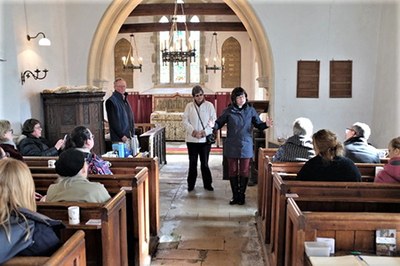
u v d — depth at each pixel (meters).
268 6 5.06
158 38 11.41
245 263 2.87
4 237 1.33
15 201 1.42
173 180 5.46
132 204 2.59
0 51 4.08
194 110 4.64
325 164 2.42
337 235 1.69
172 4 7.87
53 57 5.20
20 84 4.45
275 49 5.11
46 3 5.01
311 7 5.02
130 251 2.63
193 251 3.08
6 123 3.26
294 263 1.77
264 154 3.62
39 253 1.43
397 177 2.45
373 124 5.08
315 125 5.16
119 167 3.23
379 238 1.67
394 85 4.50
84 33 5.41
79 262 1.47
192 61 10.95
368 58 5.03
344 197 2.25
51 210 1.95
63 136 4.86
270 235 2.97
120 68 11.55
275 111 5.18
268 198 3.01
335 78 5.08
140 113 11.45
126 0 5.57
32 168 2.87
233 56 11.33
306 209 2.22
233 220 3.79
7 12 4.22
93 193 2.06
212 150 8.21
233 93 4.12
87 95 4.90
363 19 4.97
